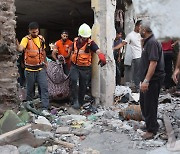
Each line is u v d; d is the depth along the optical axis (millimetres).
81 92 6973
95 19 7242
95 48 6746
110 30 7277
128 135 5035
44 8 12406
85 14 14055
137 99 7383
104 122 5703
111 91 7336
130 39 8391
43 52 6590
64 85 7285
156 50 4395
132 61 8422
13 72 5512
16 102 5590
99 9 7176
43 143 4516
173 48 9094
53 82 7242
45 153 4156
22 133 4520
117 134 5094
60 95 7266
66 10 12969
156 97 4668
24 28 19078
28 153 4102
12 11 5457
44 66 6613
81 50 6789
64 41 8023
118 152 4383
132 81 8578
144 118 5152
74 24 16391
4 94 5395
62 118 5961
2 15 5324
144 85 4477
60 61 7738
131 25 10227
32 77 6523
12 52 5457
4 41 5359
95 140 4848
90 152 4285
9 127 4820
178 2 1225
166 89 9625
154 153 3229
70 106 7152
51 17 14875
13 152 4008
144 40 4566
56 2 11266
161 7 1255
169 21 1244
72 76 6879
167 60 9469
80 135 5082
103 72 7195
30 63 6480
